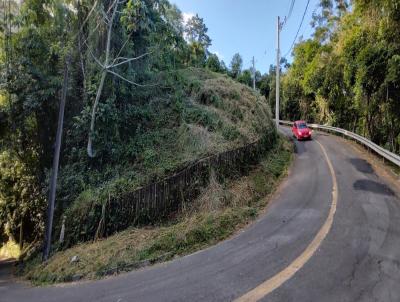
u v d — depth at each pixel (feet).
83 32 38.14
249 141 45.32
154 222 30.37
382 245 20.29
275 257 19.85
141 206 30.35
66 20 37.32
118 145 38.50
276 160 51.21
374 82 47.70
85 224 30.91
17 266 36.63
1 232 49.39
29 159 44.65
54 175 33.04
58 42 35.88
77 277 23.00
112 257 24.40
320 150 61.11
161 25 44.24
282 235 23.70
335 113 90.33
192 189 32.86
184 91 51.49
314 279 16.40
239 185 35.81
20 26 38.47
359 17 55.88
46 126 42.29
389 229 23.00
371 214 26.35
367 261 18.12
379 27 44.86
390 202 29.30
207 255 22.12
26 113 40.29
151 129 41.93
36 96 38.29
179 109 44.98
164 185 31.53
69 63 36.19
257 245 22.43
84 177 36.60
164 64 53.06
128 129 40.88
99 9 36.52
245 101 54.80
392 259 18.29
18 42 38.42
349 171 42.52
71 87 38.40
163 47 46.29
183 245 24.50
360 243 20.72
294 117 135.23
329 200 31.24
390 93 46.03
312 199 32.32
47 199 38.70
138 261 22.88
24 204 43.39
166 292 17.01
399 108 48.11
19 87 38.32
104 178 35.94
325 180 39.11
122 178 33.73
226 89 54.34
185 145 38.34
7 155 44.34
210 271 19.11
